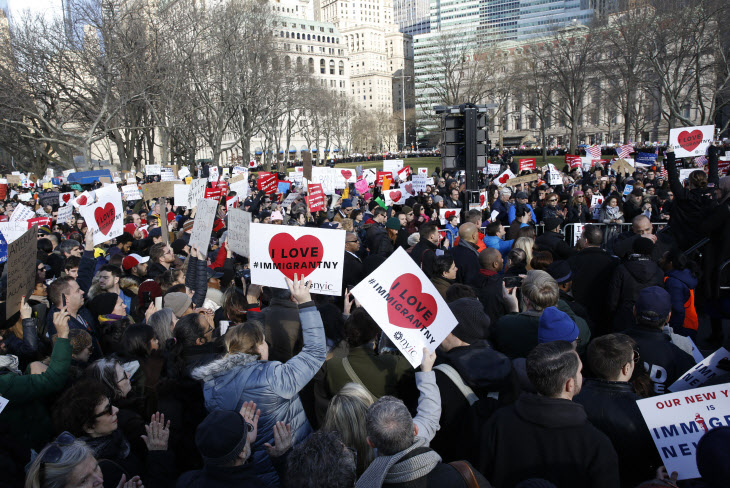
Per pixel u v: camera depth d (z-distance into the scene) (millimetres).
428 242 7270
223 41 38906
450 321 3396
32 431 3541
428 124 88125
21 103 28891
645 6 38625
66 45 30797
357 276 7281
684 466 2680
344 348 4168
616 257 7953
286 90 49531
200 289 5516
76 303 4801
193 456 3633
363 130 111625
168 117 35625
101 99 32688
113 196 8164
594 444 2678
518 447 2754
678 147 11312
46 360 4402
